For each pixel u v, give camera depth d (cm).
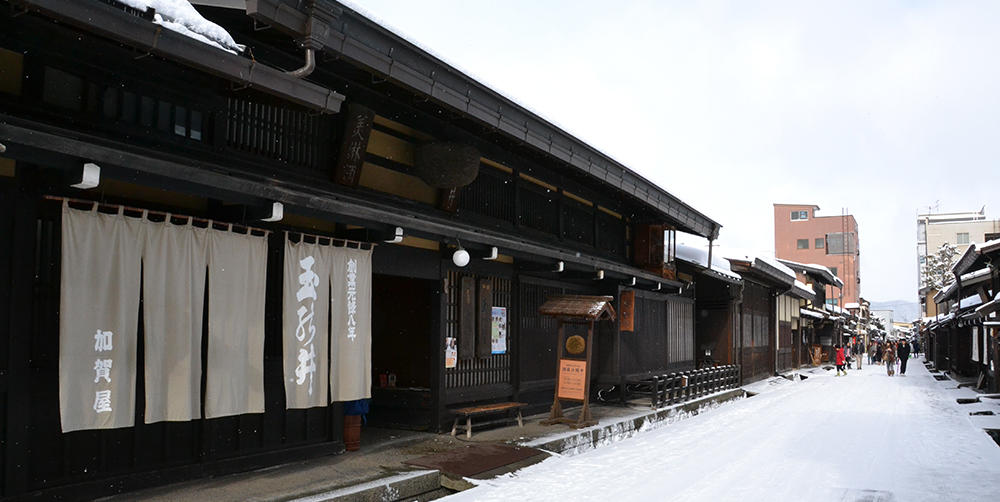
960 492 837
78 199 602
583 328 1605
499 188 1280
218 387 705
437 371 1104
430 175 1034
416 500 798
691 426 1486
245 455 791
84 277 587
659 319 1955
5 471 570
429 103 1007
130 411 622
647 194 1645
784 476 922
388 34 773
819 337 5478
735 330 2553
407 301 1195
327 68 864
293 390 789
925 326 4944
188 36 558
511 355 1313
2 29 571
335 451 916
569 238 1552
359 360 884
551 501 770
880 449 1162
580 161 1312
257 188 649
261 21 638
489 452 969
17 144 493
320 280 825
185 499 658
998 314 2228
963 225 7856
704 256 2311
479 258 1174
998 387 2167
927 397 2227
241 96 726
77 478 625
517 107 1065
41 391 598
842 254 7925
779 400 2142
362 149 916
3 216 571
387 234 876
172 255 660
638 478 899
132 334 624
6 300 572
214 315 701
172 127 714
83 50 631
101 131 646
